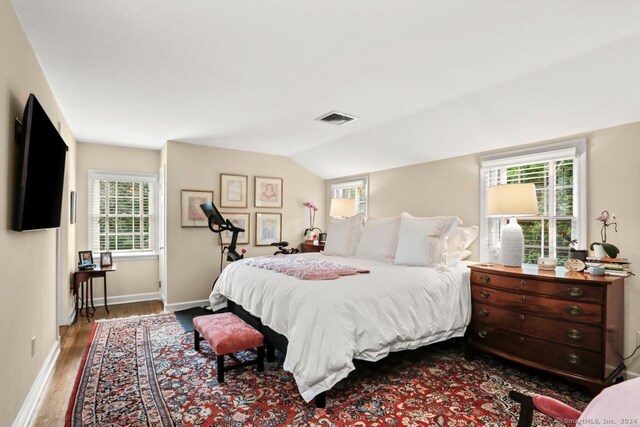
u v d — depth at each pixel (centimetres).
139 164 497
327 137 424
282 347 253
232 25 182
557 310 234
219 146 479
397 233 362
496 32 187
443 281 280
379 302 237
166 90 274
